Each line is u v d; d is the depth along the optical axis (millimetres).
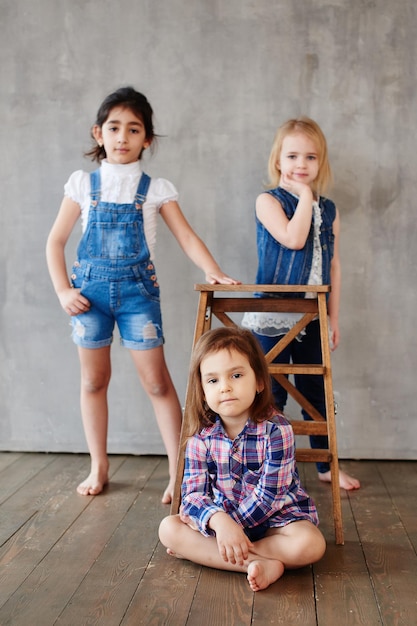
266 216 2477
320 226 2518
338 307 2684
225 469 1951
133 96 2492
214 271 2467
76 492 2539
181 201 2902
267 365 2020
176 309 2939
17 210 2969
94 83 2891
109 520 2258
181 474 2145
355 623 1605
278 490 1899
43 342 3014
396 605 1688
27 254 2980
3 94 2932
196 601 1712
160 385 2586
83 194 2529
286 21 2807
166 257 2922
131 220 2490
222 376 1908
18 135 2939
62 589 1771
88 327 2531
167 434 2602
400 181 2832
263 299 2275
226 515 1854
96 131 2568
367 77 2803
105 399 2631
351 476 2732
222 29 2826
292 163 2482
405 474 2750
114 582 1812
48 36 2895
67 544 2061
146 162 2896
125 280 2494
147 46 2859
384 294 2875
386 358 2896
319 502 2439
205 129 2865
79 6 2871
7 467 2850
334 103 2818
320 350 2607
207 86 2850
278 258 2496
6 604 1690
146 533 2150
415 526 2209
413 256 2857
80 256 2529
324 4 2789
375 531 2172
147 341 2527
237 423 1981
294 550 1837
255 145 2852
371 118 2814
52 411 3035
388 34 2785
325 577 1847
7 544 2059
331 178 2840
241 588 1785
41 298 2992
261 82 2832
